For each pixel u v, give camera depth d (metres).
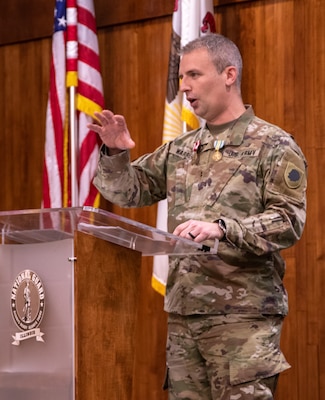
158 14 7.32
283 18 6.77
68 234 3.44
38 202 7.79
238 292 4.27
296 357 6.54
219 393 4.23
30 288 3.37
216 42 4.63
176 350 4.41
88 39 7.29
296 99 6.69
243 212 4.35
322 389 6.44
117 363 3.44
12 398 3.38
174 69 6.86
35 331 3.34
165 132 6.83
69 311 3.25
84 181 7.20
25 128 7.89
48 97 7.74
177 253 3.87
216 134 4.57
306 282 6.54
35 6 7.86
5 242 3.61
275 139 4.38
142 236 3.42
